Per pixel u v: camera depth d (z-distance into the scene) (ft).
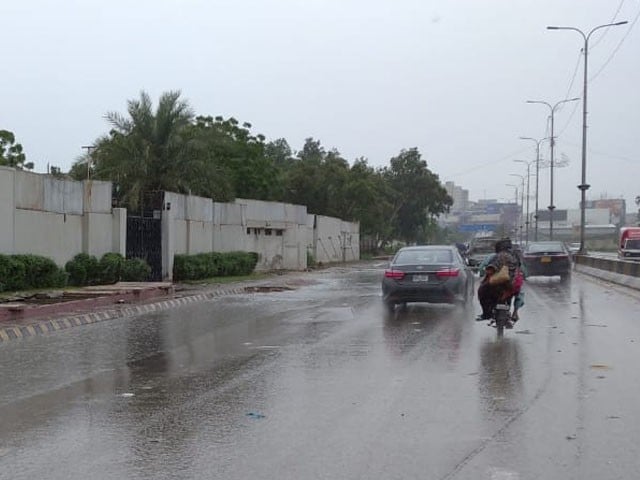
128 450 21.08
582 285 89.76
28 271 67.56
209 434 22.67
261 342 42.09
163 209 92.22
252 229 128.88
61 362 36.37
